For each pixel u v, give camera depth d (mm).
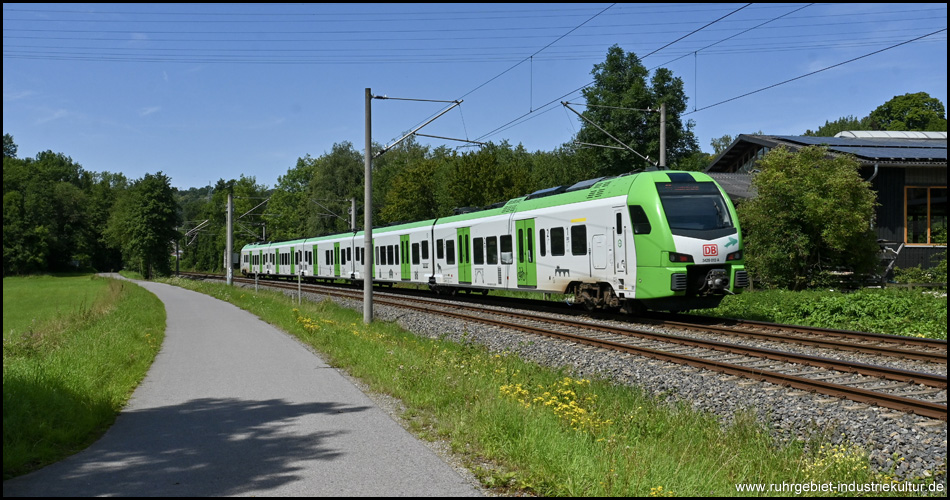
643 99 45656
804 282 22484
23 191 96625
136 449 6648
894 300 16922
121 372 10711
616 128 46375
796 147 29312
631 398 9117
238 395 9273
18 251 88562
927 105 65438
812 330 14430
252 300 29266
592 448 6188
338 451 6473
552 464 5656
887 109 67875
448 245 27609
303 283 49562
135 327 17281
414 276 31094
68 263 102875
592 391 9461
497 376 10234
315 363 12062
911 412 7660
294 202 97938
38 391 7895
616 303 18062
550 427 6715
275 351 13648
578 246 19188
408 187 50094
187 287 50625
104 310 24422
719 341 13492
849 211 21281
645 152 46781
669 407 8641
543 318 18203
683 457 6254
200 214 117438
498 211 24031
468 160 42344
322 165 72062
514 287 22703
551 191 21516
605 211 18000
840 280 23031
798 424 7828
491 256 24156
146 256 78062
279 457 6309
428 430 7215
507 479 5496
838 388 8586
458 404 8062
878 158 26469
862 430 7340
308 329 16016
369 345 13227
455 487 5406
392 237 33562
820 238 22141
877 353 11672
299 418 7852
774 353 11336
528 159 68188
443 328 18297
